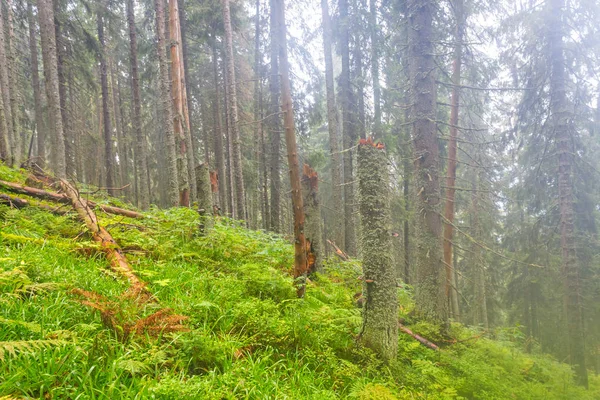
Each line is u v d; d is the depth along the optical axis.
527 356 7.43
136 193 26.09
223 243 7.48
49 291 3.83
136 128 15.80
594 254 12.66
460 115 15.79
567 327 10.21
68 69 17.84
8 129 13.31
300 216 6.31
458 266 18.91
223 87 20.77
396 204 14.79
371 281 5.22
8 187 7.26
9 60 13.84
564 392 6.28
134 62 15.83
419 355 5.71
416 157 7.59
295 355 4.39
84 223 6.37
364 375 4.60
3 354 2.49
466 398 5.01
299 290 6.04
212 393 3.02
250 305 4.74
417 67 7.63
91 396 2.65
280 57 6.36
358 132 14.77
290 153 6.30
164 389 2.81
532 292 15.01
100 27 18.77
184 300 4.64
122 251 6.03
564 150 10.41
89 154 25.20
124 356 3.07
